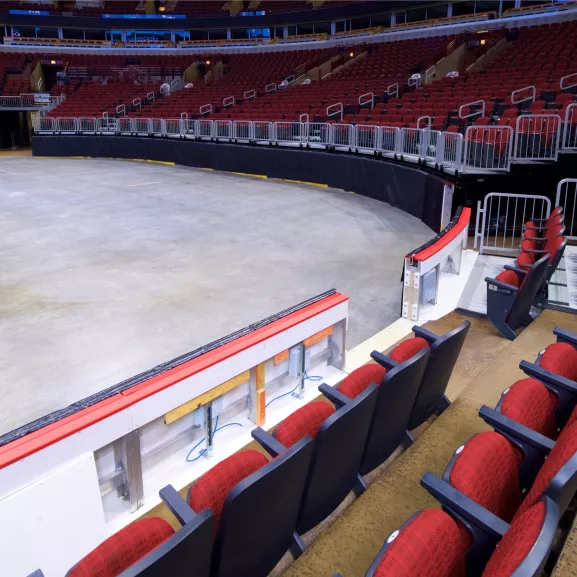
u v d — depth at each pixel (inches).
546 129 327.9
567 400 93.8
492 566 47.4
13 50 1092.5
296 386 141.8
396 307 219.1
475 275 243.1
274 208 432.1
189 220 386.9
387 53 876.6
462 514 59.7
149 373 105.4
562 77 499.2
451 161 361.7
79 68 1075.9
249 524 65.7
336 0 1046.4
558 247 164.9
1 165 722.2
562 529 74.4
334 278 256.7
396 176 436.5
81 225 370.6
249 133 632.4
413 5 938.1
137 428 98.1
